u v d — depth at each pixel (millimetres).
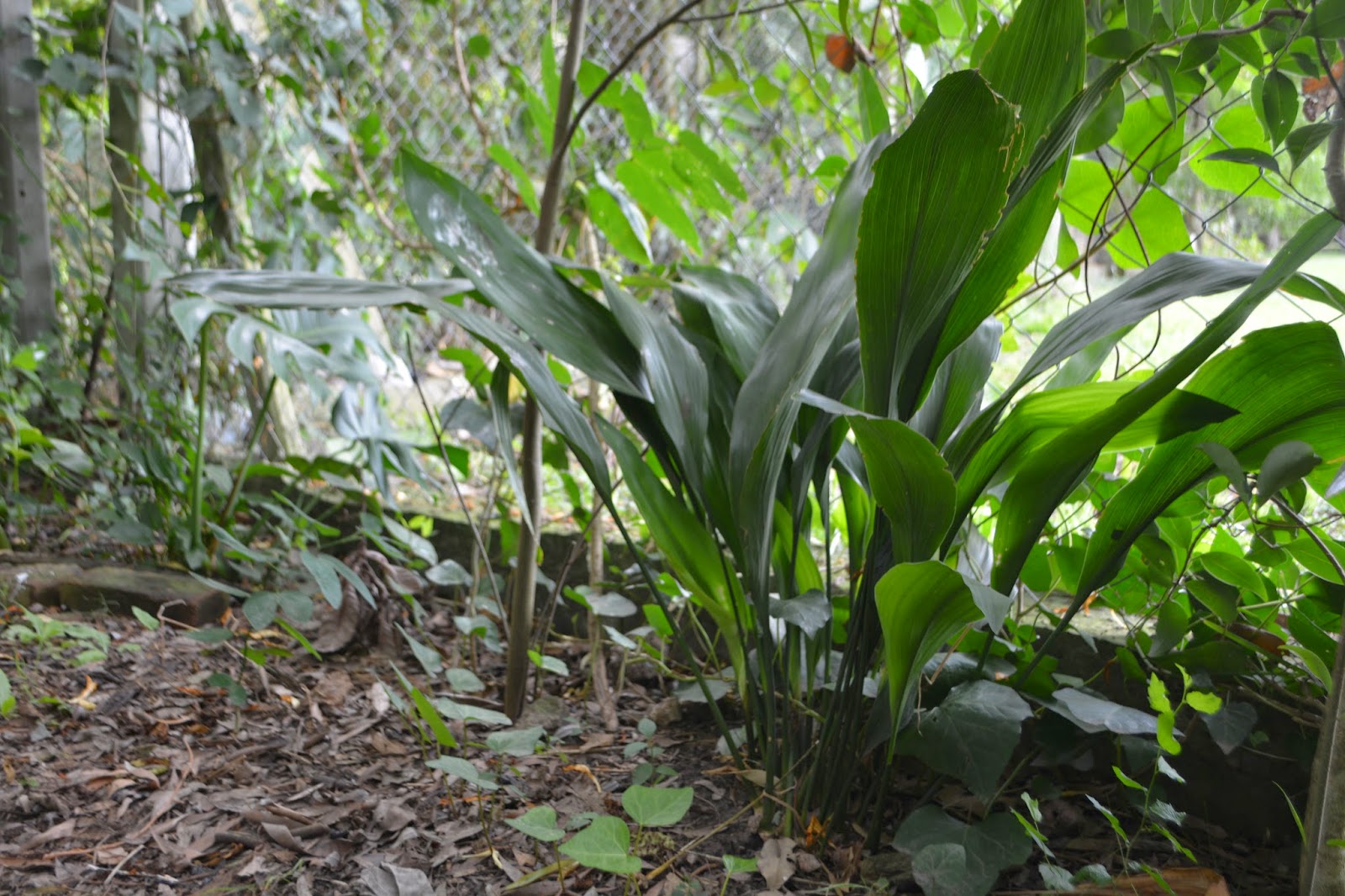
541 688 1997
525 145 3143
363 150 3160
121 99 2939
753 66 2930
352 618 2160
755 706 1637
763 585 1386
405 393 3252
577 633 2289
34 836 1487
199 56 2938
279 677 2016
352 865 1427
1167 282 1263
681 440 1509
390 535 2502
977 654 1529
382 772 1683
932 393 1487
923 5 1841
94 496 2604
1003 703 1352
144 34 2805
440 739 1455
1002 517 1382
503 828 1513
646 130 2035
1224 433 1288
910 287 1177
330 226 3059
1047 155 1206
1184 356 1104
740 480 1393
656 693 2012
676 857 1421
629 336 1539
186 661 2064
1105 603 1701
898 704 1289
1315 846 1172
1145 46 1147
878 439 1146
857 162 1560
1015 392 1273
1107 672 1569
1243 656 1462
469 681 1748
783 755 1479
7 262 2916
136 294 2885
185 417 2637
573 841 1153
